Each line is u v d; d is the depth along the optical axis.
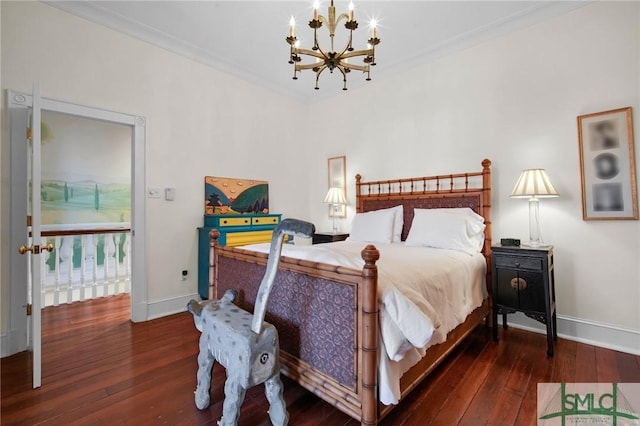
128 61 2.87
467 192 2.99
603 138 2.35
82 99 2.59
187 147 3.31
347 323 1.43
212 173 3.53
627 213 2.27
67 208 4.17
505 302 2.46
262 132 4.10
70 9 2.53
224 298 1.88
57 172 4.09
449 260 2.21
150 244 3.02
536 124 2.68
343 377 1.45
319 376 1.56
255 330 1.39
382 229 3.29
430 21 2.77
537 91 2.67
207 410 1.61
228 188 3.68
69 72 2.53
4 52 2.24
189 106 3.32
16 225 2.29
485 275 2.72
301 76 3.94
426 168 3.40
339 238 3.95
